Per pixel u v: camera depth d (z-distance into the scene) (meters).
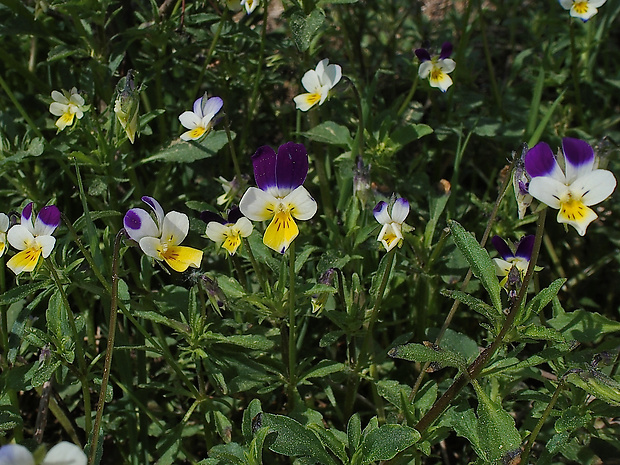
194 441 0.38
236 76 0.45
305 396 0.37
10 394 0.35
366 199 0.37
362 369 0.37
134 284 0.40
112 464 0.37
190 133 0.36
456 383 0.31
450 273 0.39
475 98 0.46
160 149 0.41
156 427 0.37
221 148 0.43
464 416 0.32
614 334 0.41
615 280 0.44
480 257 0.31
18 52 0.46
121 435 0.37
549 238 0.44
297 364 0.37
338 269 0.36
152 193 0.42
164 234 0.31
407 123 0.44
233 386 0.35
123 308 0.33
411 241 0.38
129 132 0.35
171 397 0.38
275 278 0.38
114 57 0.41
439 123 0.45
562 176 0.29
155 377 0.39
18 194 0.40
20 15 0.41
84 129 0.39
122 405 0.37
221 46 0.43
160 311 0.37
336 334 0.35
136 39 0.44
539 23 0.52
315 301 0.34
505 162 0.45
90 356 0.37
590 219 0.28
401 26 0.54
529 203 0.30
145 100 0.44
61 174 0.40
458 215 0.42
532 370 0.35
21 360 0.36
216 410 0.35
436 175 0.46
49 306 0.33
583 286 0.44
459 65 0.46
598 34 0.49
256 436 0.30
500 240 0.35
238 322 0.37
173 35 0.43
